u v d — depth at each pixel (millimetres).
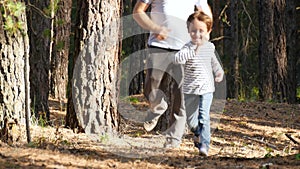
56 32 18250
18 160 7277
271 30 21406
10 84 8969
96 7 10602
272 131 14102
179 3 8164
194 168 7488
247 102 18406
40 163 7188
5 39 8969
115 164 7535
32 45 13562
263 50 21641
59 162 7336
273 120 15594
